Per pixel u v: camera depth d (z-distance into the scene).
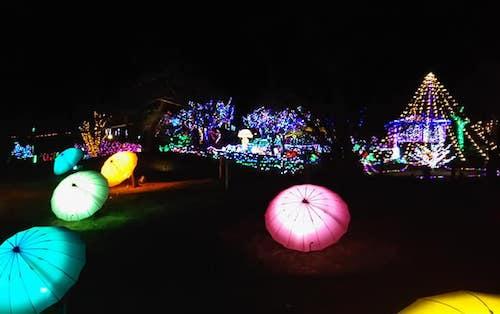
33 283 5.79
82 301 7.13
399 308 6.51
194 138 37.59
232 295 7.19
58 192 11.81
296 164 23.53
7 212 14.14
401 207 12.22
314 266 8.28
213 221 11.52
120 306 6.93
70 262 6.12
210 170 24.59
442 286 7.23
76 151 18.44
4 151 27.77
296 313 6.48
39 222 12.52
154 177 22.53
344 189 14.55
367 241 9.42
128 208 13.66
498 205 11.98
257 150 36.84
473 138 27.06
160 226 11.28
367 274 7.82
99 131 33.69
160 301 7.07
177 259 8.92
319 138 15.59
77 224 11.87
